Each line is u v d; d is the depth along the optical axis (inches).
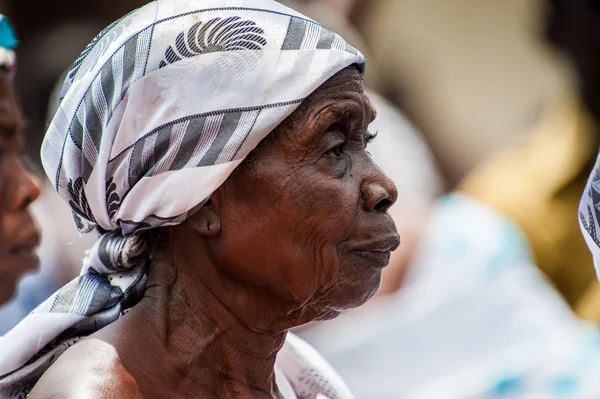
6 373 232.4
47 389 216.8
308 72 220.8
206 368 230.2
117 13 677.3
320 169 224.7
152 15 227.0
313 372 267.0
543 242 451.5
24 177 300.2
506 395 425.1
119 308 234.8
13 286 305.0
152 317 229.8
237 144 219.1
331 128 226.4
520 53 780.6
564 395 414.9
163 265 232.8
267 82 219.3
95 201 232.4
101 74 226.7
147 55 222.7
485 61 786.2
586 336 427.2
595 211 266.2
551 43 445.4
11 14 673.0
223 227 226.2
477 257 455.5
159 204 222.7
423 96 662.5
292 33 223.1
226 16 223.5
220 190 225.6
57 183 237.9
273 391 248.5
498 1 782.5
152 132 221.9
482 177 484.7
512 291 444.5
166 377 226.5
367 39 538.0
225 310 230.4
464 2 784.3
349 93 227.3
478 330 447.2
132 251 230.2
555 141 463.5
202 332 230.1
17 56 542.3
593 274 444.5
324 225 224.1
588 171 447.2
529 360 426.6
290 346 265.7
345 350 458.6
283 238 224.7
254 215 224.7
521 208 458.0
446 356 445.7
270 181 223.3
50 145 235.8
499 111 783.1
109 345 224.2
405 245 470.3
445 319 450.3
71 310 231.8
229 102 219.0
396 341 456.4
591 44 426.9
